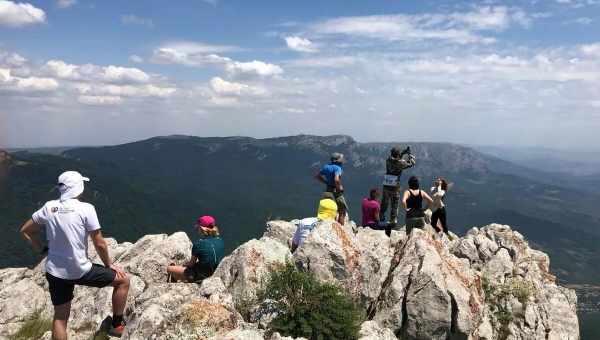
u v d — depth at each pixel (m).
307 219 16.56
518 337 15.52
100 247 9.45
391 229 20.95
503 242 22.62
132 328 10.16
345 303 12.03
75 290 15.01
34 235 9.26
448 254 15.77
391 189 20.91
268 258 13.69
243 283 12.78
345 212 20.14
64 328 9.42
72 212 9.05
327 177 19.91
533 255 23.25
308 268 13.89
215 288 11.74
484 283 17.09
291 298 11.63
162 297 11.12
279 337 10.49
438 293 13.05
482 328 14.83
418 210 19.03
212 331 9.90
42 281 17.34
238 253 13.75
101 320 12.74
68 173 9.33
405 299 13.46
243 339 9.27
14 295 15.27
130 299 13.72
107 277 9.87
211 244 14.02
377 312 13.54
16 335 12.83
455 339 13.19
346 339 11.37
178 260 16.03
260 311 11.65
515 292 16.95
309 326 11.07
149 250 16.14
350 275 14.15
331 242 14.35
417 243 15.05
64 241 9.02
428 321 12.92
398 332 13.11
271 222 20.55
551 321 16.48
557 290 19.34
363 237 19.00
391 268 15.26
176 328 9.80
